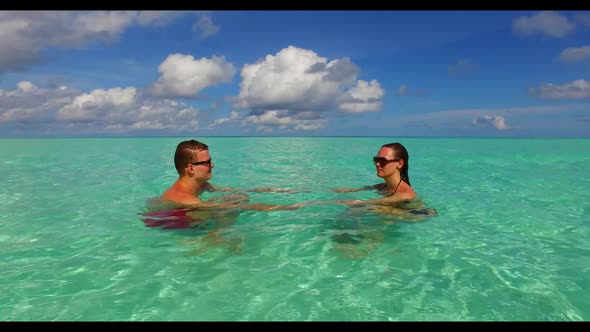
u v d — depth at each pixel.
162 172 9.01
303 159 13.55
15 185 6.79
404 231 3.59
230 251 3.02
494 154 16.36
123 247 3.13
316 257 2.89
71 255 2.95
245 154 16.44
